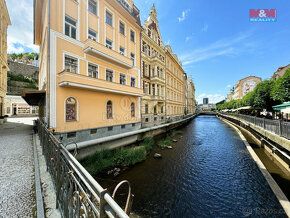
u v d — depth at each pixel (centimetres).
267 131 851
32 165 375
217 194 544
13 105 2417
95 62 936
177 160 879
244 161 861
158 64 1797
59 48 763
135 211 457
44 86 949
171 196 531
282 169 711
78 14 864
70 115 798
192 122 3234
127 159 805
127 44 1266
